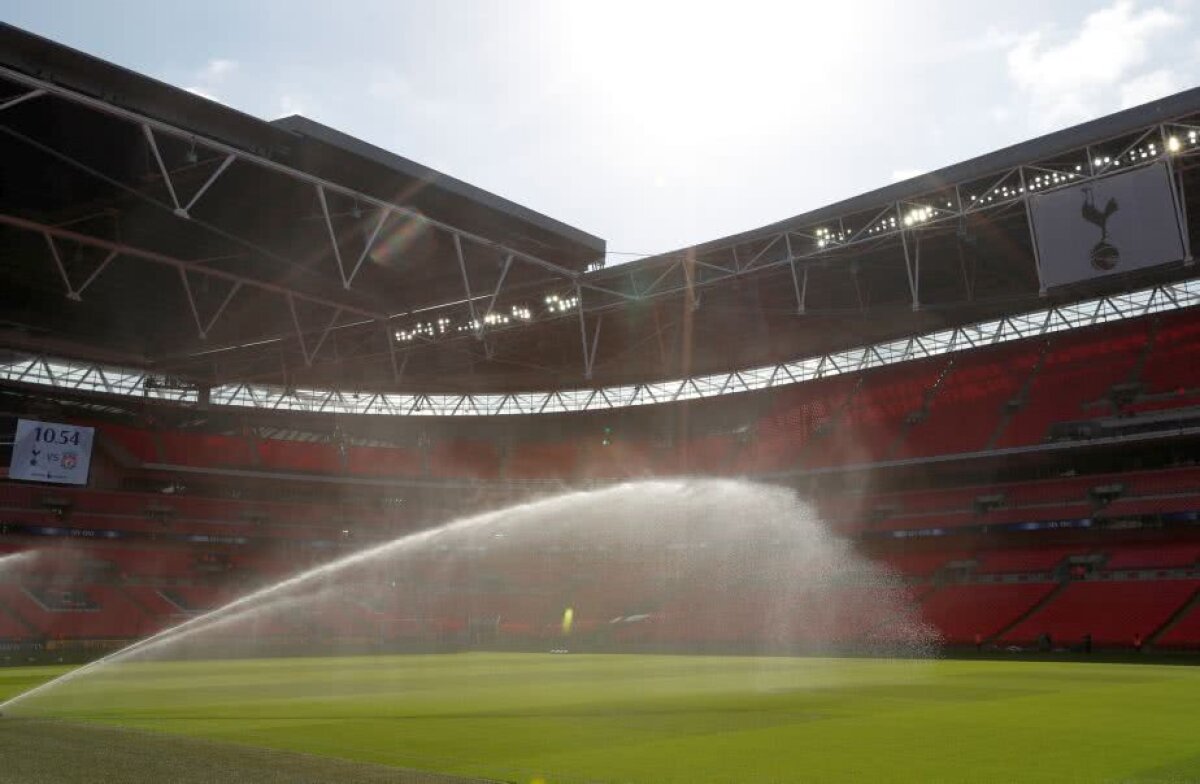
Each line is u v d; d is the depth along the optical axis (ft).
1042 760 44.60
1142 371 195.42
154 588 222.89
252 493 250.98
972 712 66.23
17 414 228.63
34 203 139.33
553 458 264.93
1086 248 137.90
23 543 214.90
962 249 167.53
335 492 258.57
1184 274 194.18
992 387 213.25
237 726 57.98
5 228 149.89
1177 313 203.31
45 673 132.46
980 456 194.49
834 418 229.86
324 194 139.54
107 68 113.60
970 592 185.78
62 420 233.35
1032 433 194.90
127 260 164.35
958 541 197.77
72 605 206.08
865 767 42.57
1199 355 191.31
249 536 242.78
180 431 250.57
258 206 144.46
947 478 207.82
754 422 244.22
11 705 74.84
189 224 147.64
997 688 88.17
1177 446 181.78
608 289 182.80
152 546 230.68
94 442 227.40
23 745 46.19
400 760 43.86
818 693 82.94
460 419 275.80
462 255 161.38
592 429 268.82
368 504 260.42
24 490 220.23
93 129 122.52
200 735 52.54
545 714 65.67
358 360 228.22
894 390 228.63
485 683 99.81
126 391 243.19
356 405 272.10
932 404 218.18
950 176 145.07
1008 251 170.60
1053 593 175.63
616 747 48.78
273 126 128.88
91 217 144.46
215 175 124.57
